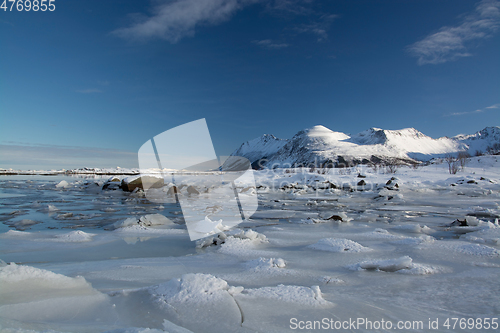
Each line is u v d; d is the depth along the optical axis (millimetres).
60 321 1647
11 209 10195
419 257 4078
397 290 2764
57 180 32406
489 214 9320
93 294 2092
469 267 3586
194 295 2238
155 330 1397
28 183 26312
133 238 5684
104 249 4840
